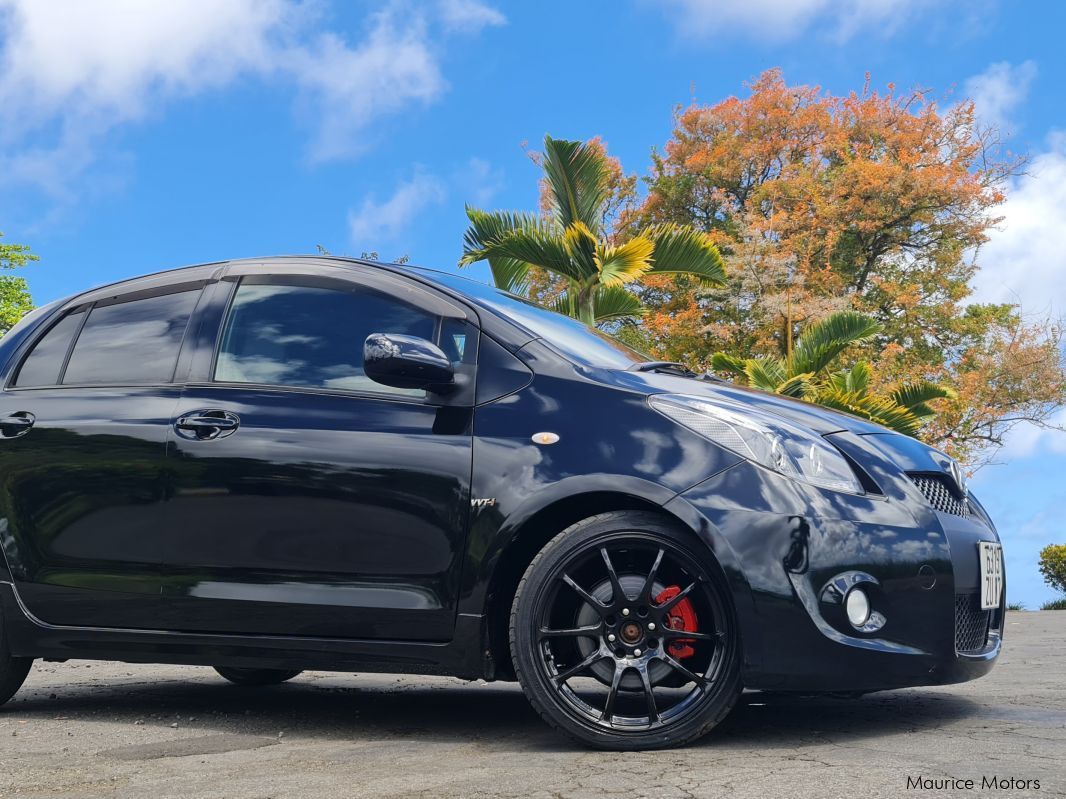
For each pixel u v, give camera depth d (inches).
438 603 113.1
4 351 151.1
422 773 95.2
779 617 102.8
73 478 134.1
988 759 95.2
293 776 95.3
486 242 522.9
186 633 125.7
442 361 116.0
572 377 115.6
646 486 106.5
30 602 136.6
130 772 99.6
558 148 542.6
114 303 146.9
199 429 127.1
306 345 129.4
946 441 1024.2
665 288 1046.4
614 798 82.1
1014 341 1027.9
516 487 110.7
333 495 118.3
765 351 992.2
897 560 107.1
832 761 95.3
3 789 93.0
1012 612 469.7
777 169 1165.1
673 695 114.3
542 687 107.8
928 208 1077.8
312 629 118.6
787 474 106.8
